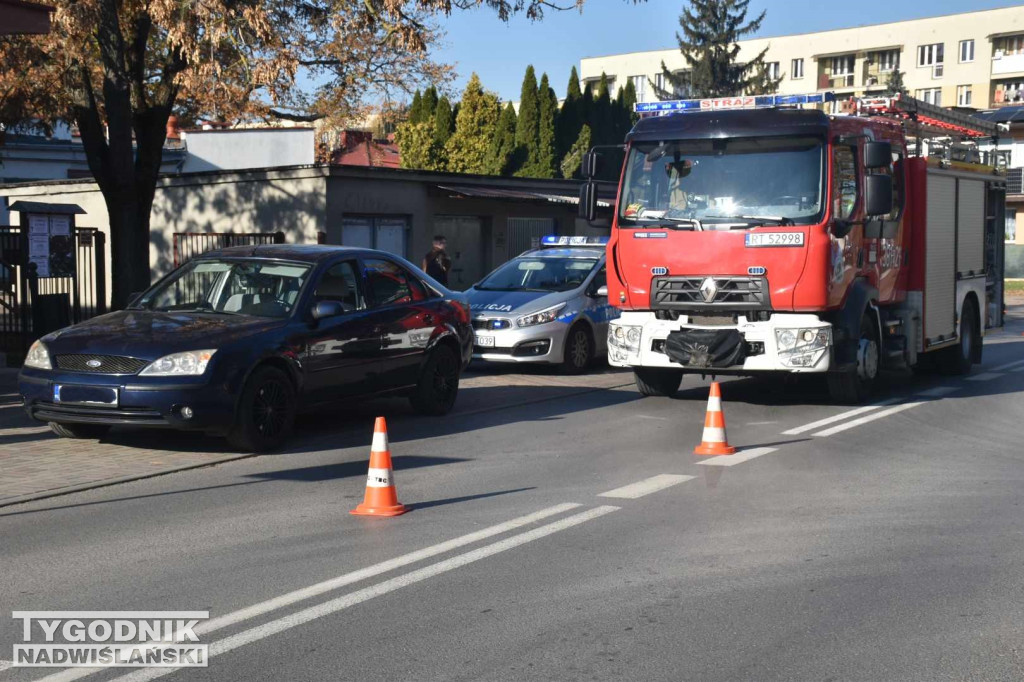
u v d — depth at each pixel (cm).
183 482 856
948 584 580
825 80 8875
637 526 705
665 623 515
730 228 1197
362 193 2417
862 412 1231
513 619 521
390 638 495
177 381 915
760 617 525
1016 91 8169
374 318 1110
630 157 1261
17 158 3331
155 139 1853
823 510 752
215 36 1534
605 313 1680
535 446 1020
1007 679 448
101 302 1783
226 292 1059
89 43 1748
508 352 1575
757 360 1203
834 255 1181
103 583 583
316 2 1869
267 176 2417
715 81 7206
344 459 955
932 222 1427
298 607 540
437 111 4616
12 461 930
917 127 1415
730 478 866
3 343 1614
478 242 2742
